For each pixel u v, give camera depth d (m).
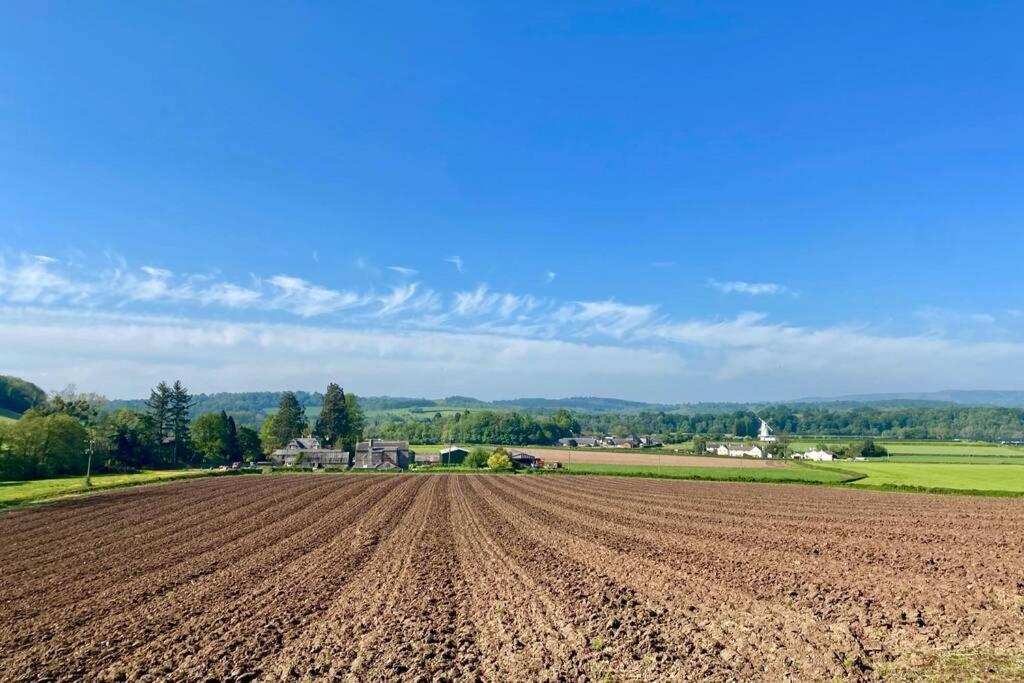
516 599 19.42
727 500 54.38
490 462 107.94
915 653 14.66
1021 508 47.59
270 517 42.28
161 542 31.72
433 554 27.69
